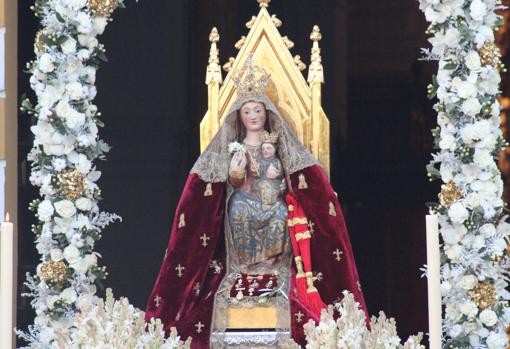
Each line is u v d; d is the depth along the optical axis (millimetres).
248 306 18609
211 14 25000
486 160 18578
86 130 19266
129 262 24531
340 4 25094
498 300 18766
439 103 18906
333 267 18844
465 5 18844
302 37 24984
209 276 19078
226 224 19156
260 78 19281
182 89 24781
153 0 24812
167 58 24766
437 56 19188
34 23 22844
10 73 20375
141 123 24688
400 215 25391
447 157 18797
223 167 19047
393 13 25438
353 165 25469
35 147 19078
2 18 20109
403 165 25406
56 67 19047
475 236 18672
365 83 25453
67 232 18984
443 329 18875
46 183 18922
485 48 18750
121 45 24750
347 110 25453
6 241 11109
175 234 18984
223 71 24984
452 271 18688
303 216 18922
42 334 18781
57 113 18922
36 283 19078
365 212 25453
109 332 11484
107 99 24688
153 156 24656
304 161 19016
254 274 18938
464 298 18688
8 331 11078
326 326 11555
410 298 25266
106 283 24422
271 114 19219
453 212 18531
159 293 18875
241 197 19094
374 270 25359
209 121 19906
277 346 18359
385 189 25453
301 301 18641
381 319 11773
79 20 19047
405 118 25453
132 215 24578
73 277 18984
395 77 25438
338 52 25156
